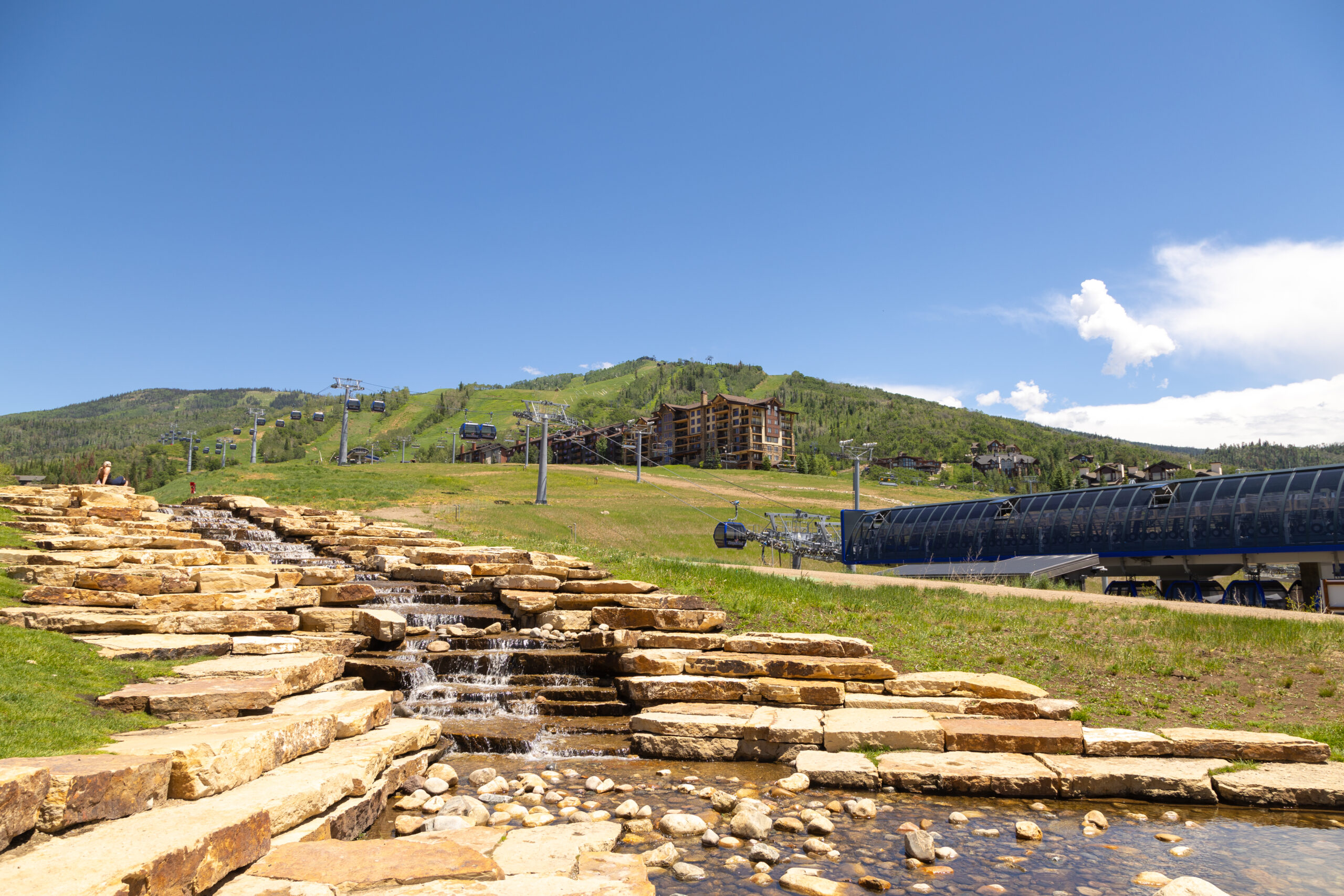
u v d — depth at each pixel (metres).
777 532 65.44
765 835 7.34
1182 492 39.03
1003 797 8.68
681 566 21.53
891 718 10.61
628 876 5.80
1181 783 8.57
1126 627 15.45
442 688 11.91
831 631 15.32
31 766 4.90
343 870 5.34
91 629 11.26
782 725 10.17
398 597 16.30
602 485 95.69
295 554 21.88
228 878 5.15
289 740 7.41
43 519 20.17
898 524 52.53
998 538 45.50
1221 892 5.91
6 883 3.97
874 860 6.81
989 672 13.20
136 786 5.45
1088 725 10.77
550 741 10.62
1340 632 14.60
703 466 167.75
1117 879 6.42
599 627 14.52
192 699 8.33
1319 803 8.30
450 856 5.79
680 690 11.76
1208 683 12.50
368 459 184.12
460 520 50.28
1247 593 37.56
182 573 13.87
